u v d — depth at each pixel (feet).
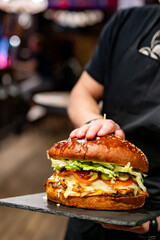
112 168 1.47
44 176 6.48
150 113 1.79
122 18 2.01
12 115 9.59
